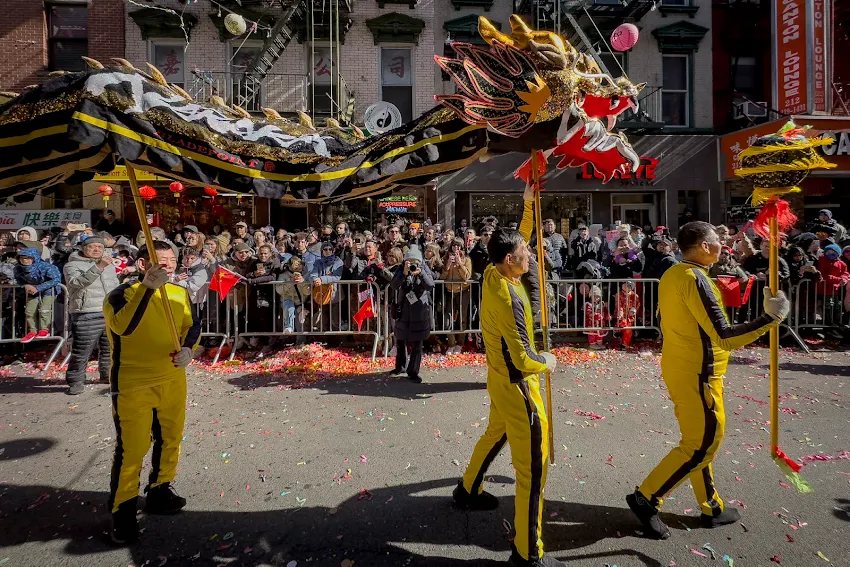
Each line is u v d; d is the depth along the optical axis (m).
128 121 2.56
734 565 2.52
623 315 7.14
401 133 3.29
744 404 4.84
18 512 3.04
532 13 12.73
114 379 2.71
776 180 2.56
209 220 13.27
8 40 12.15
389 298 6.78
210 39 12.62
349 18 12.80
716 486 3.29
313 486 3.33
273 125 3.12
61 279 7.23
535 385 2.53
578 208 13.72
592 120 3.16
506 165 13.05
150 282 2.66
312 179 3.02
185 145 2.73
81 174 3.20
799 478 2.61
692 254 2.70
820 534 2.77
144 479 3.49
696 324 2.61
